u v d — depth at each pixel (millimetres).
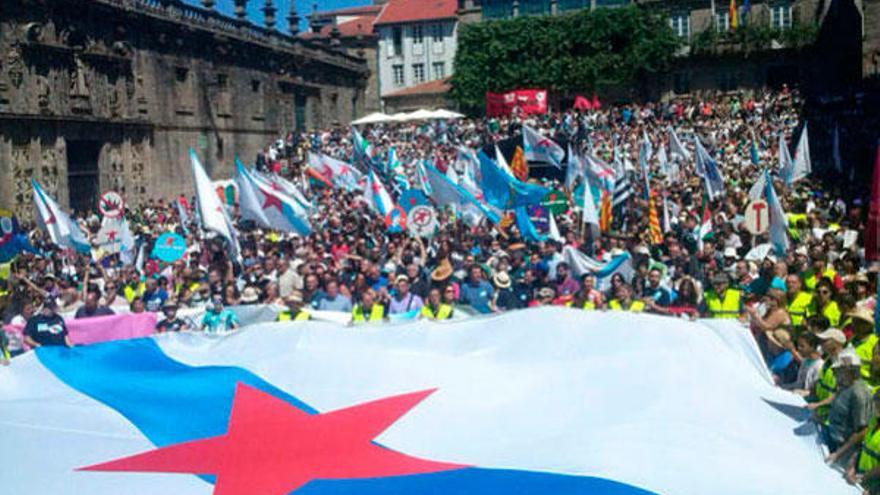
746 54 63250
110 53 39750
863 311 10219
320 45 64125
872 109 31438
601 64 66250
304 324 10508
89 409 8922
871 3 34656
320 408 8875
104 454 7883
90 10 37719
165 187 43844
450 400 8867
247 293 14906
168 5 44125
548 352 9586
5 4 33156
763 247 16656
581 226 20719
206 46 47500
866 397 8039
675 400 8367
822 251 13789
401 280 13734
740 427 7910
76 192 37844
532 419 8305
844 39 45500
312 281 14672
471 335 10047
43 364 9961
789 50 62344
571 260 15664
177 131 45000
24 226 27453
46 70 35531
